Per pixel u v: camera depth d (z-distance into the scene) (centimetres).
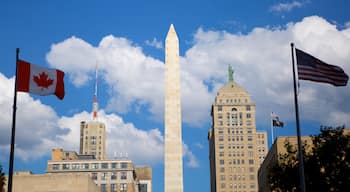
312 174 6066
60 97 4797
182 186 10712
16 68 4550
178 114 11038
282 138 9981
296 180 6147
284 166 6462
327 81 4981
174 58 11300
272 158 11044
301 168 4594
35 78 4650
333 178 6000
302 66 4981
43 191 11025
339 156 6072
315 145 6312
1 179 7188
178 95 11138
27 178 11081
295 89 4841
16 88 4475
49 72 4750
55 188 11069
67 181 11100
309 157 6175
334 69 5012
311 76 4962
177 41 11406
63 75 4847
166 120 11025
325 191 6019
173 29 11500
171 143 10912
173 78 11194
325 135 6225
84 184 11088
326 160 6059
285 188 6281
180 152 10888
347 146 6147
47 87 4706
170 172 10769
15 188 10994
